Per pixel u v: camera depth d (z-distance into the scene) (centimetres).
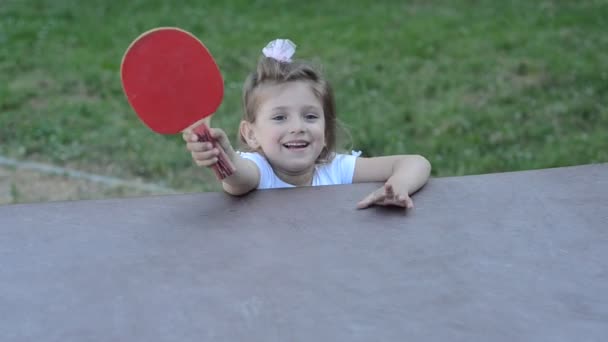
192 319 148
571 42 751
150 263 170
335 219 192
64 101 619
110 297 156
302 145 242
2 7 887
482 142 546
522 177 218
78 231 187
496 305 152
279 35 789
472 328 144
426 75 679
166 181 497
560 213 194
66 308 153
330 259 170
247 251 175
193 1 924
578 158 519
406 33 793
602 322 146
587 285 160
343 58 720
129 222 191
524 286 159
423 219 191
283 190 211
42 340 142
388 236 182
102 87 650
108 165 516
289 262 169
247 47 752
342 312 149
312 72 248
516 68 686
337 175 254
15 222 191
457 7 897
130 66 191
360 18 855
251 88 249
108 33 793
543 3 895
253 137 254
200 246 178
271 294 156
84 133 561
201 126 202
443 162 517
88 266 169
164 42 192
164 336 142
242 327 144
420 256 172
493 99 626
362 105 611
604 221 189
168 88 195
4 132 557
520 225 188
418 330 143
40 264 171
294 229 186
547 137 556
